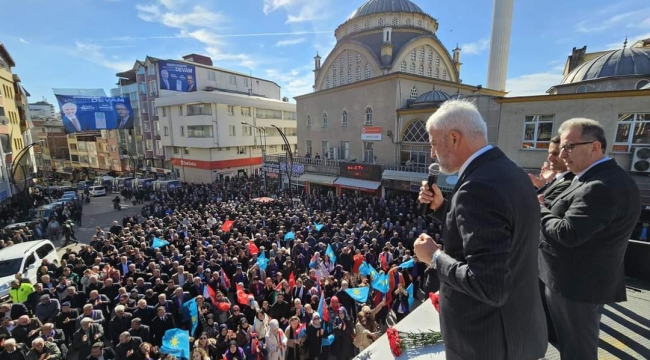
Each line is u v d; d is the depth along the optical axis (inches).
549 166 121.9
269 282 355.6
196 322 302.4
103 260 424.8
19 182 1083.9
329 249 447.5
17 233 576.1
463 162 56.8
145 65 1705.2
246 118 1673.2
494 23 1116.5
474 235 46.4
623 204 73.3
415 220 599.5
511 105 639.1
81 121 1480.1
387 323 342.0
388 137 933.8
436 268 55.7
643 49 746.2
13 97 1146.0
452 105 59.2
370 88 975.0
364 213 722.2
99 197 1400.1
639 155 514.6
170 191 1106.7
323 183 1016.9
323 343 284.2
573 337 85.0
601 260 78.4
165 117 1684.3
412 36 1233.4
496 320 50.4
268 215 673.6
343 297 332.2
